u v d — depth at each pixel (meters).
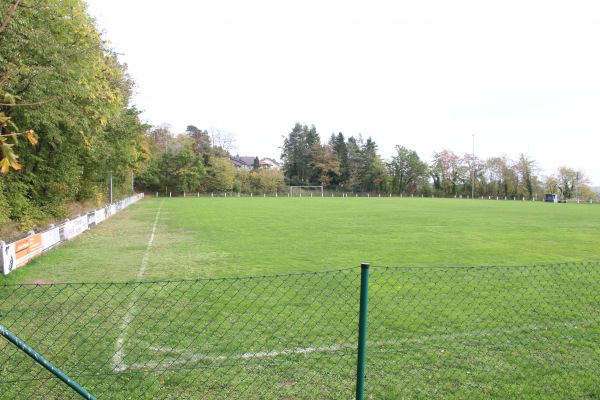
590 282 9.51
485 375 5.00
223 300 7.74
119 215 28.61
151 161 61.09
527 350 5.74
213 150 81.25
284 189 81.38
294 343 5.82
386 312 7.20
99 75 17.69
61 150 20.09
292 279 9.39
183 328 6.35
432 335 6.20
